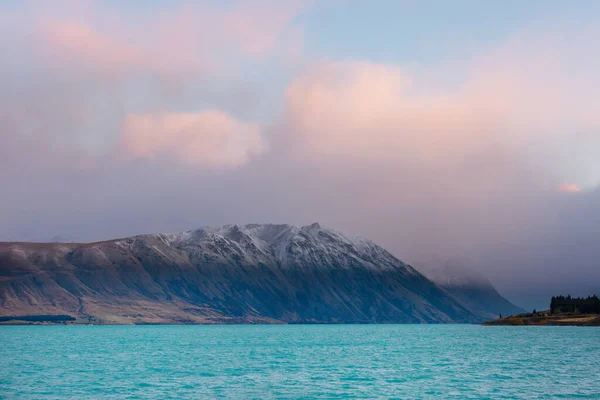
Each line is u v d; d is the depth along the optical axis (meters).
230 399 78.94
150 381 97.00
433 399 78.81
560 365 122.50
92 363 130.12
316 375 105.69
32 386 90.94
